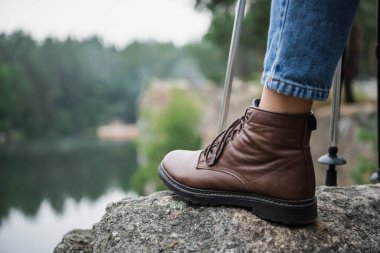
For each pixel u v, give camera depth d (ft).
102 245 3.50
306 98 2.68
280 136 3.01
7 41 233.14
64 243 4.75
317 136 21.72
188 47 143.84
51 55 247.50
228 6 26.86
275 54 2.85
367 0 18.95
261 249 3.03
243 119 3.30
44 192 129.59
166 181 3.56
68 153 188.44
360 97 26.00
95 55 291.79
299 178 3.03
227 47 42.06
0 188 130.93
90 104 258.98
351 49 16.52
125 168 163.32
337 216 3.53
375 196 4.06
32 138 219.82
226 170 3.26
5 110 202.69
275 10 2.85
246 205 3.27
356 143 20.56
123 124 273.13
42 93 227.81
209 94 82.48
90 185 137.69
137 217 3.53
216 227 3.23
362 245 3.23
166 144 62.39
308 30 2.58
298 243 3.08
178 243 3.17
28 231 95.55
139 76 297.74
